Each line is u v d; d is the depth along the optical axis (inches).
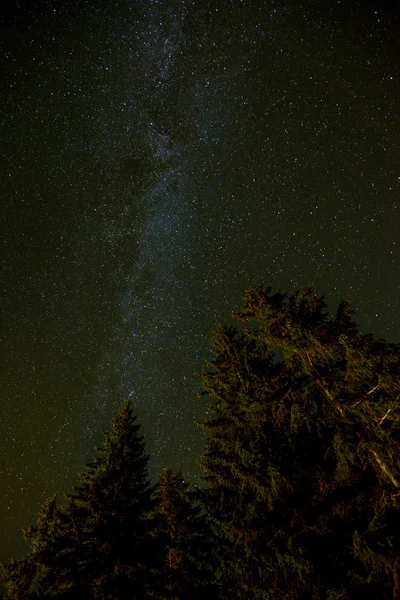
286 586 358.3
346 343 411.2
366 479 390.3
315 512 385.4
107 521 528.1
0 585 567.2
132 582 509.0
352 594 302.8
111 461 597.9
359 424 402.9
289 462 425.1
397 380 380.5
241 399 465.4
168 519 578.2
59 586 495.2
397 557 286.0
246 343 538.3
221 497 470.0
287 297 491.5
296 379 458.0
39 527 619.5
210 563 529.7
